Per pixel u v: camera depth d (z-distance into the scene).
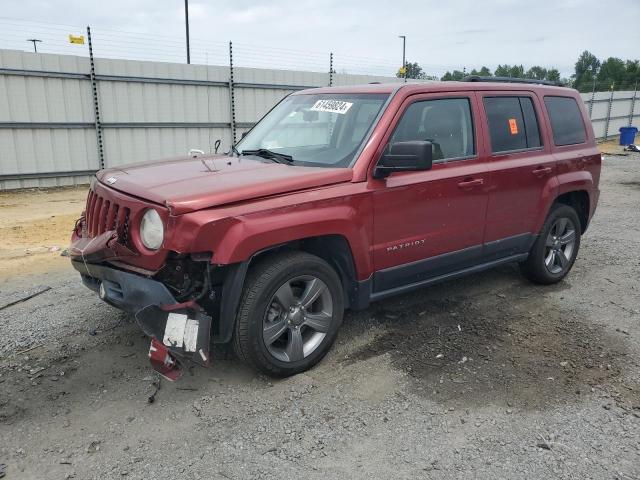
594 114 29.28
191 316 3.25
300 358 3.74
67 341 4.22
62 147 13.36
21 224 9.25
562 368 3.96
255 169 3.86
